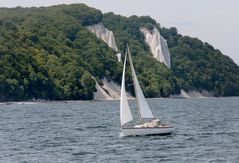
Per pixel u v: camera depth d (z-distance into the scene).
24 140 148.00
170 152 121.12
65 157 114.56
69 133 168.00
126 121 150.12
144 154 118.38
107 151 123.50
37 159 112.12
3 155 118.25
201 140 143.88
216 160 108.19
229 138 148.88
